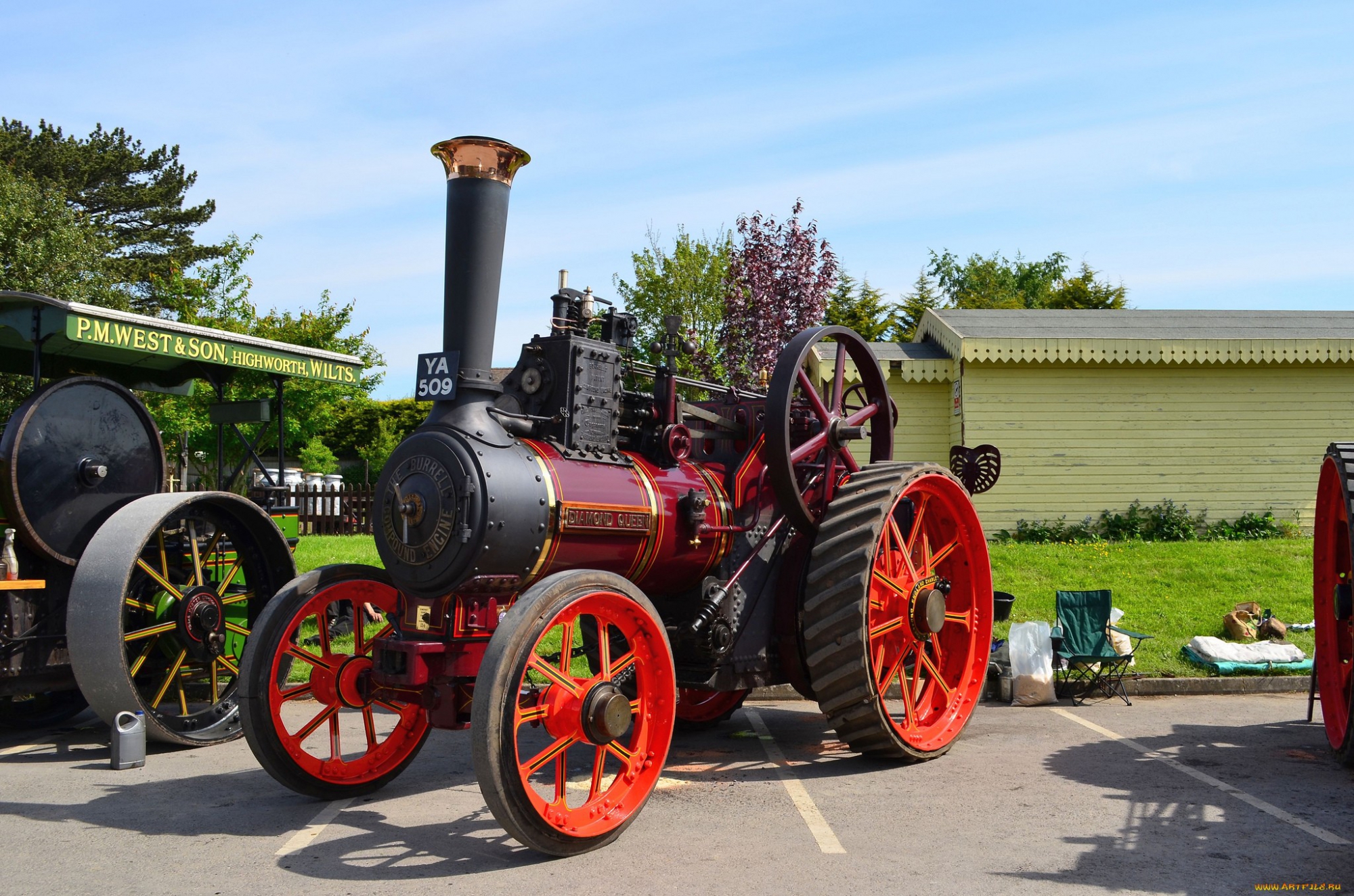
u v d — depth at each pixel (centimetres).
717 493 584
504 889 390
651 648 469
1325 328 1509
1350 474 559
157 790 542
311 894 387
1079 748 625
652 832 461
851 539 574
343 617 629
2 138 3356
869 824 472
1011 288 4841
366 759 540
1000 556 1213
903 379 1473
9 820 486
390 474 477
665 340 591
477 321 477
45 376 796
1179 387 1443
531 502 464
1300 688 812
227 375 839
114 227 3578
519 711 415
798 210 1606
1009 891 386
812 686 575
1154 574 1116
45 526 642
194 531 666
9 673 623
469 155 476
